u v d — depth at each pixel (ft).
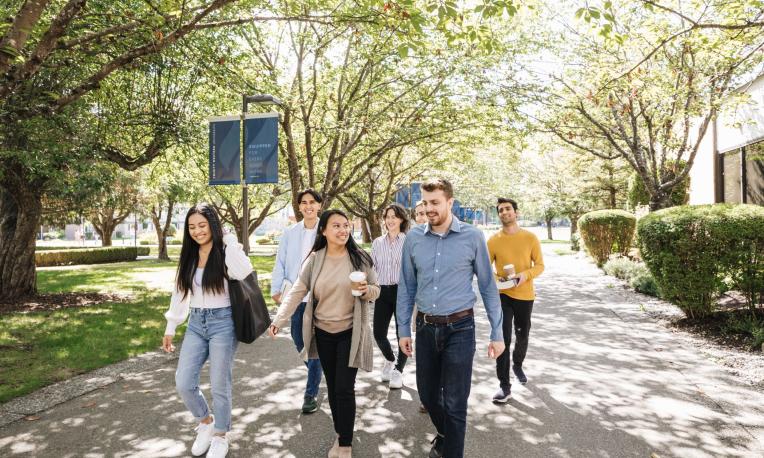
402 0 18.28
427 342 10.84
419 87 46.29
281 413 14.10
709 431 12.42
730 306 25.29
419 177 85.66
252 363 19.25
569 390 15.67
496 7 17.93
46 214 45.01
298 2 26.53
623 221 55.93
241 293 11.32
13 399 15.14
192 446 11.58
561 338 22.71
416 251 11.11
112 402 14.93
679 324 24.66
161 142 37.14
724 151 46.91
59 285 48.44
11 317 29.94
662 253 24.07
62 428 12.96
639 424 12.92
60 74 29.09
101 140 35.35
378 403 14.90
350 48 44.24
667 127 43.80
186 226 11.52
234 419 13.65
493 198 136.26
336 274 11.79
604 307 30.86
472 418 13.52
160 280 53.78
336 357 11.67
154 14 20.62
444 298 10.66
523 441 12.01
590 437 12.18
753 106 39.22
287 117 43.73
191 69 34.35
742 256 22.08
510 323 15.10
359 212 91.71
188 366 11.34
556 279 46.11
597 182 91.04
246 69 39.75
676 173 46.65
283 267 16.03
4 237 38.37
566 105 46.14
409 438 12.38
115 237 243.81
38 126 27.73
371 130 46.55
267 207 101.14
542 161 115.24
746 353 19.40
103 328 26.40
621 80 29.40
